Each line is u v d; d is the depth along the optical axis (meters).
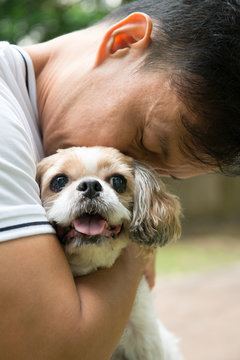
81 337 0.75
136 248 0.90
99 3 3.08
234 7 0.81
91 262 0.86
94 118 0.86
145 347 0.98
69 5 3.14
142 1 0.90
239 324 1.78
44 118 0.89
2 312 0.73
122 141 0.88
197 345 1.58
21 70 0.86
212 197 4.74
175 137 0.85
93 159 0.88
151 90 0.84
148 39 0.84
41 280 0.74
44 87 0.89
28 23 2.93
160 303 2.05
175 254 3.09
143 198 0.91
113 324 0.79
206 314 1.90
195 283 2.37
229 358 1.46
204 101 0.81
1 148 0.75
